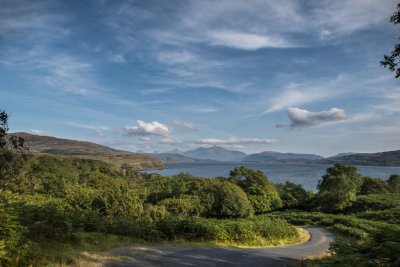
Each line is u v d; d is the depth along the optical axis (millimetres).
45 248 13398
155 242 21344
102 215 33812
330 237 38812
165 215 38562
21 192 36156
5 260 10594
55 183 57031
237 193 63375
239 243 25719
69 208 32688
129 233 22297
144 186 85750
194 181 76250
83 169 112062
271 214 73000
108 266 12578
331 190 79562
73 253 13812
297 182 171125
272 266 15750
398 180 97562
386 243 12328
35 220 15758
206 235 24766
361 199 76562
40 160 69875
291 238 33688
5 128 15352
